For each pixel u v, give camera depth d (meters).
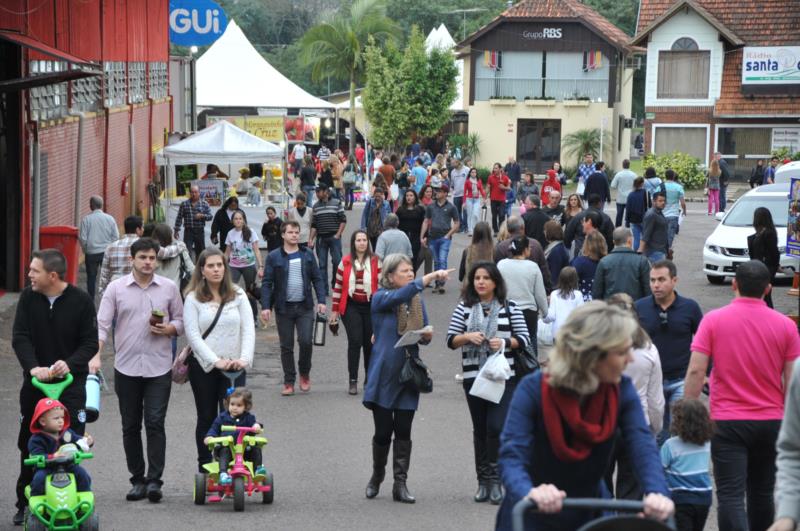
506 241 17.42
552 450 5.87
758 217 20.78
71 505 9.56
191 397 16.92
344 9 118.25
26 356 10.31
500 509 6.18
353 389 17.11
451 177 42.44
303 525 10.75
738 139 64.56
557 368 5.67
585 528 5.13
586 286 16.89
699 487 9.05
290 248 16.98
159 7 47.84
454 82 72.81
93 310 10.72
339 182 51.88
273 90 58.97
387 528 10.67
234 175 38.81
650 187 32.56
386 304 11.59
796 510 6.30
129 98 39.91
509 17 72.81
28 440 10.52
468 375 11.64
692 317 11.13
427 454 13.73
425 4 113.50
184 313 11.66
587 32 72.56
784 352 8.92
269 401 16.66
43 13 26.36
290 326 17.08
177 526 10.67
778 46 63.31
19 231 24.66
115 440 14.34
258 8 124.75
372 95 72.56
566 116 73.31
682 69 64.69
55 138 27.53
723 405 9.00
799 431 6.34
